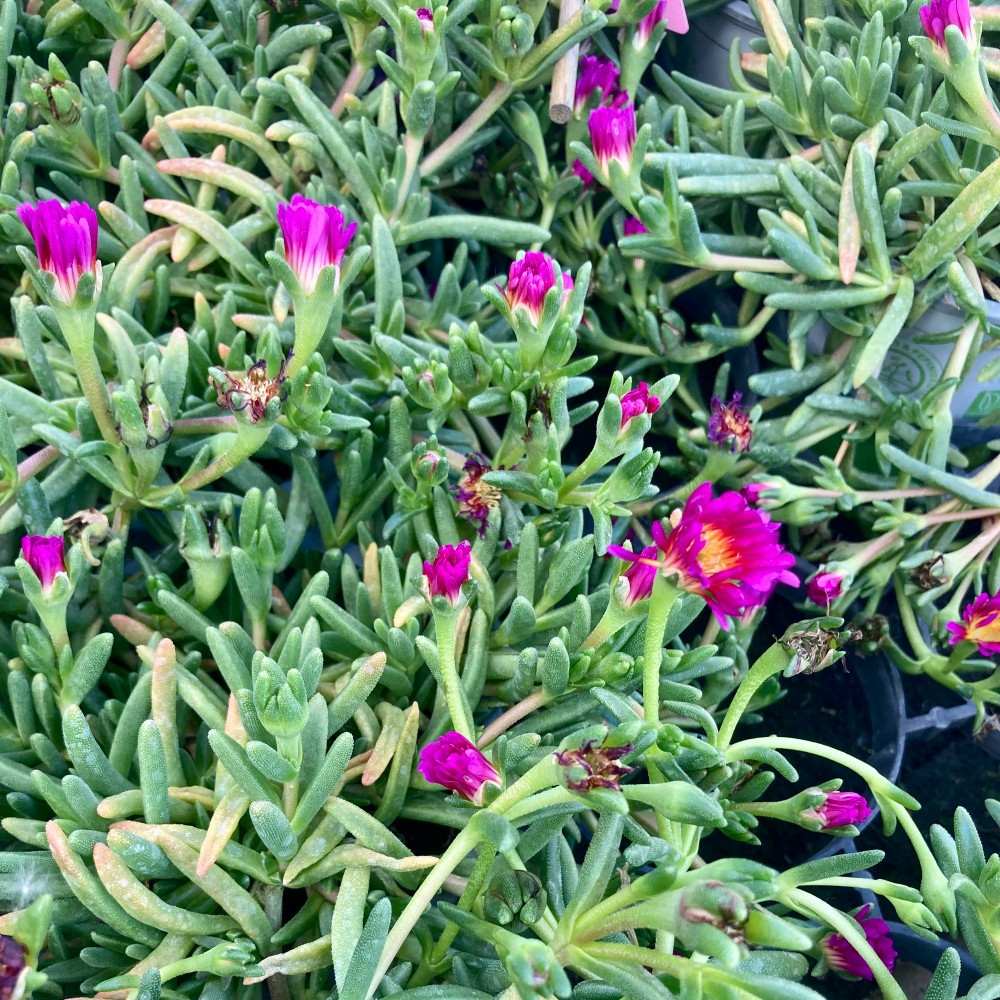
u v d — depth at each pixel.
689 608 0.31
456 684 0.27
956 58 0.34
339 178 0.42
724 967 0.24
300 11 0.44
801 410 0.42
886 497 0.41
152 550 0.40
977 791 0.46
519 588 0.32
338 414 0.34
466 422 0.39
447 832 0.34
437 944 0.27
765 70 0.47
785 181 0.41
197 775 0.30
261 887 0.28
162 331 0.42
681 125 0.43
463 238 0.43
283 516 0.37
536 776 0.25
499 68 0.41
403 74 0.38
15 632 0.30
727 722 0.30
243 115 0.42
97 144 0.40
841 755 0.29
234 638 0.30
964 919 0.29
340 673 0.32
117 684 0.32
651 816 0.34
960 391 0.46
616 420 0.30
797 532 0.45
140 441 0.31
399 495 0.34
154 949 0.27
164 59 0.42
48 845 0.27
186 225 0.38
